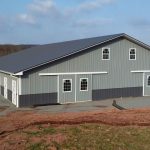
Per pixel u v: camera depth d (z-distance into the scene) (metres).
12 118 22.20
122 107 29.95
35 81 32.03
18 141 15.26
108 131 17.36
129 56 37.25
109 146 15.19
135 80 37.81
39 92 32.25
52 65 32.81
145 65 38.34
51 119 20.47
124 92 37.09
